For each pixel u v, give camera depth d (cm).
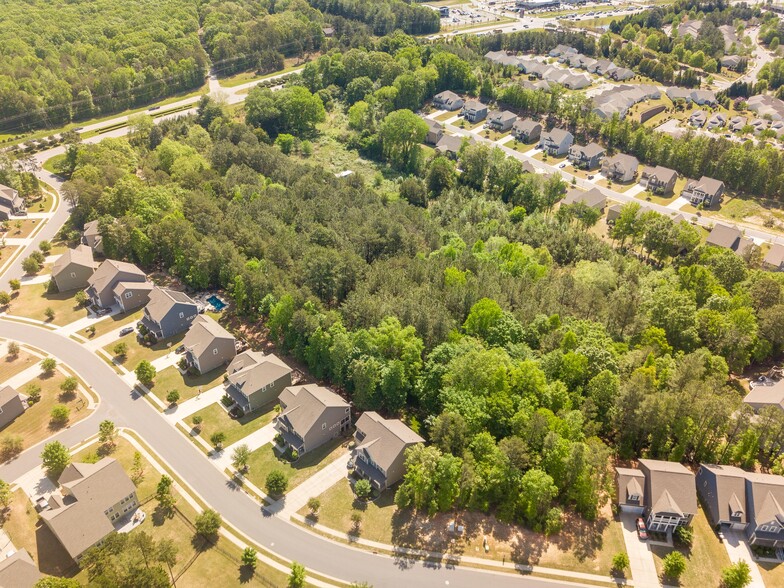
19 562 7381
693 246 16562
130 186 15988
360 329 10881
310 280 12762
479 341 11012
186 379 11306
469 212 18325
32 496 8850
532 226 16988
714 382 10006
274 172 18862
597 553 8038
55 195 18250
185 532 8331
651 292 13012
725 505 8375
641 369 9894
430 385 10125
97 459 9344
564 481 8500
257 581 7712
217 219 14812
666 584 7681
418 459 8500
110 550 7394
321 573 7825
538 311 11894
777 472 9012
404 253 14525
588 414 9350
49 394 10869
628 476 8600
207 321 12081
